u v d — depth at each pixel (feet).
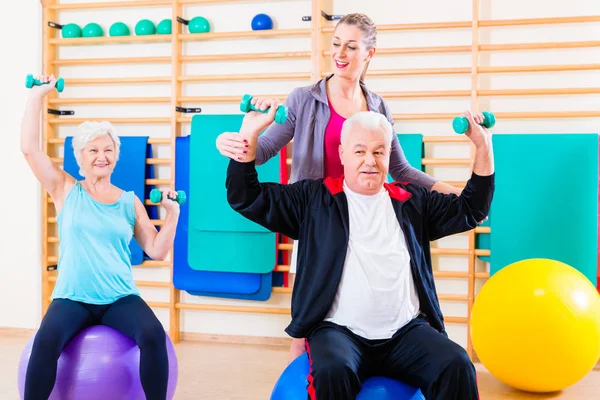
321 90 7.61
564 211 11.44
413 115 12.06
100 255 7.88
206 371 11.07
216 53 12.94
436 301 6.61
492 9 11.98
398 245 6.42
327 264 6.29
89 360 7.37
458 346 5.92
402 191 6.73
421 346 6.02
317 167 7.68
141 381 7.35
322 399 5.59
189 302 13.23
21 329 13.51
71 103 13.50
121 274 8.01
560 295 9.28
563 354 9.25
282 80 12.67
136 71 13.26
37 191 13.43
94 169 8.11
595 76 11.68
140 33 12.89
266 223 6.61
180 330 13.24
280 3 12.67
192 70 13.03
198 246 12.42
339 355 5.76
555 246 11.46
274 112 6.12
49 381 7.10
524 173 11.54
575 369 9.39
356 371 5.85
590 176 11.39
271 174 12.07
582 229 11.40
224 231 12.32
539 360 9.32
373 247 6.35
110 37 13.03
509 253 11.57
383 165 6.41
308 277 6.39
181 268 12.73
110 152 8.18
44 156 8.03
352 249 6.34
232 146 6.21
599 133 11.71
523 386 9.76
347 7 12.46
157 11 13.20
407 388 6.06
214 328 13.14
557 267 9.73
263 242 12.23
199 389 10.09
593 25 11.68
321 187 6.64
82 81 13.28
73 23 13.35
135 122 13.08
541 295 9.27
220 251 12.34
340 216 6.43
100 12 13.42
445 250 11.99
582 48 11.69
